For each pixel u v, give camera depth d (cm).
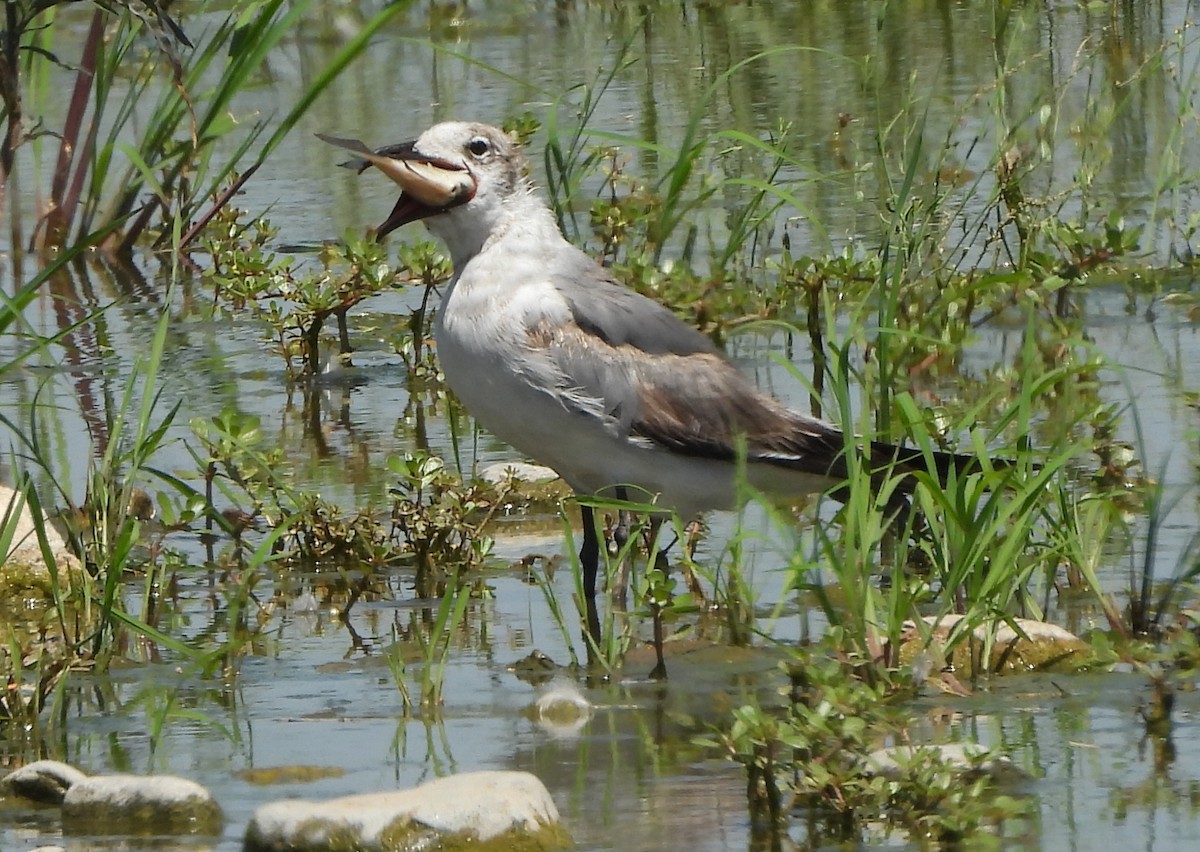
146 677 1016
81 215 2077
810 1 2878
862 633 953
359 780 856
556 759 876
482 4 2991
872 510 1051
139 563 1210
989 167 1634
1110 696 934
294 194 2092
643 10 2872
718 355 1151
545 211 1140
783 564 1158
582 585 1071
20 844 791
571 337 1109
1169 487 1220
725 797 823
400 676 956
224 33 1952
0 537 1066
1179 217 1834
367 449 1416
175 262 1308
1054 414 1383
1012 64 2231
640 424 1117
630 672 998
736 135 1644
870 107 2206
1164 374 1424
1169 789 812
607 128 2186
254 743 912
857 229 1836
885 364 1195
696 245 1841
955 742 859
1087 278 1659
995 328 1606
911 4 2756
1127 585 1094
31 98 2347
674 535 1228
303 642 1070
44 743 923
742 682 977
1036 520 1109
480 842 763
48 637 1076
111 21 2288
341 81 2572
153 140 1958
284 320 1599
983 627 998
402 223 1137
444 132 1126
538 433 1124
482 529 1248
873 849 765
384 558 1193
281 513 1218
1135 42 2339
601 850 768
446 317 1127
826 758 805
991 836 771
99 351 1670
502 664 1020
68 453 1400
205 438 1245
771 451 1138
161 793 809
